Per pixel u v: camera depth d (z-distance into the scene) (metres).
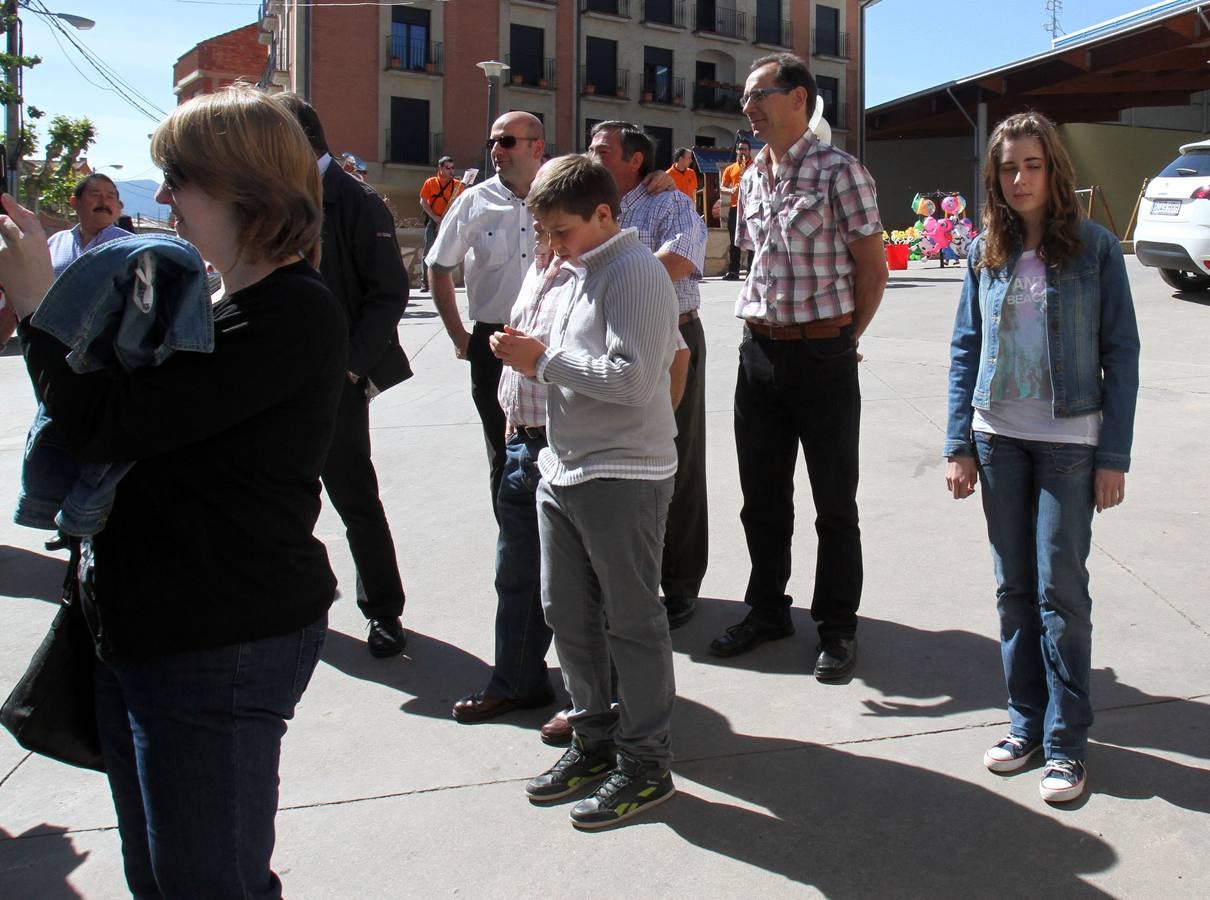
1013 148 2.79
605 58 37.69
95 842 2.83
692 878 2.59
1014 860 2.61
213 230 1.76
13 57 23.97
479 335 3.89
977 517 5.04
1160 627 3.82
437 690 3.67
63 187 28.30
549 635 3.48
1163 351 8.22
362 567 3.90
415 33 34.84
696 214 3.98
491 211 3.84
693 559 4.10
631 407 2.70
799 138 3.58
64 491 1.75
